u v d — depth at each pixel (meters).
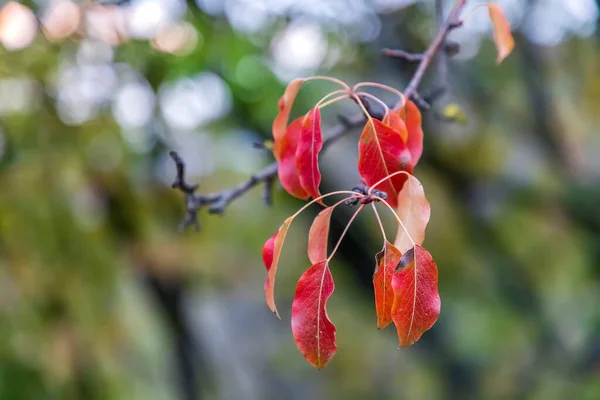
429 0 1.93
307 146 0.70
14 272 1.86
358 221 2.26
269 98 2.03
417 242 0.68
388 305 0.66
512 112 2.40
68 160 1.88
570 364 2.61
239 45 1.83
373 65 2.06
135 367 2.34
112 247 2.08
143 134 2.00
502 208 2.57
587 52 2.28
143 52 1.68
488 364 2.95
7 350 1.83
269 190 0.90
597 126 2.45
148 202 2.19
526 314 2.74
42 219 1.86
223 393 3.15
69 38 1.63
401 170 0.69
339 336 3.38
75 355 1.93
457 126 2.40
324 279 0.66
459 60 2.24
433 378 3.14
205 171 2.40
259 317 3.65
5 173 1.81
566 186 2.44
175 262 2.25
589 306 2.66
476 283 2.75
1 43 1.59
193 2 1.62
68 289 1.93
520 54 2.21
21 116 1.78
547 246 2.62
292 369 3.48
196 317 3.07
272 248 0.70
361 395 3.24
